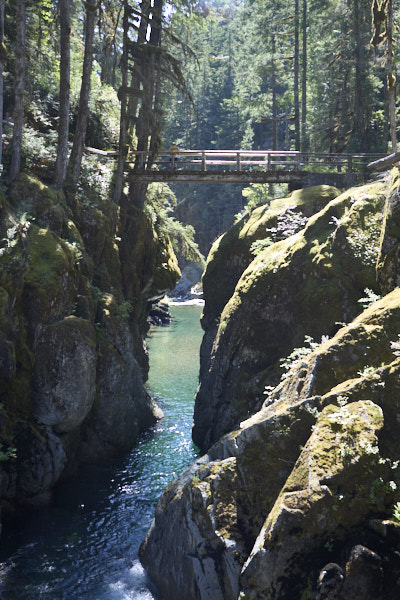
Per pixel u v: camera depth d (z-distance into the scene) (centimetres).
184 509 884
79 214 1775
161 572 907
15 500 1223
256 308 1434
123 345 1627
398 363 795
